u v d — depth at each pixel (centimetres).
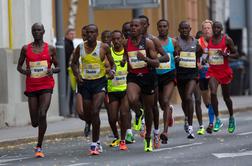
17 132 3888
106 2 4766
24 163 2758
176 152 2894
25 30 4409
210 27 3641
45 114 2964
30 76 3003
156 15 6241
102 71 2941
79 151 3105
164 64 3089
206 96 3688
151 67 2906
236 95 7244
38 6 4506
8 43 4359
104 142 3438
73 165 2639
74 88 4238
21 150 3291
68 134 3803
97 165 2611
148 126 2955
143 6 4725
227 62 3494
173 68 3108
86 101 2953
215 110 3553
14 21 4397
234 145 3064
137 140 3441
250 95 7119
